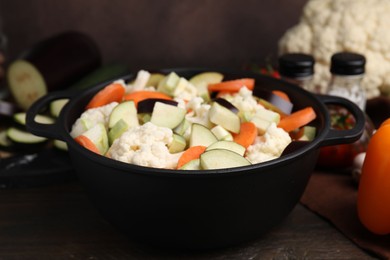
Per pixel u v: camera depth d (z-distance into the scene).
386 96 1.03
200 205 0.72
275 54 1.22
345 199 0.87
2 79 1.13
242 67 1.16
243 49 1.22
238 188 0.71
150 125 0.76
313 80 1.03
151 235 0.76
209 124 0.81
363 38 1.00
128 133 0.76
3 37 1.16
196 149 0.75
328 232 0.83
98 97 0.84
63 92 0.86
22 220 0.85
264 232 0.78
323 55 1.02
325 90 1.01
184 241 0.75
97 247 0.81
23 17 1.20
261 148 0.77
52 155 0.95
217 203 0.72
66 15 1.20
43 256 0.80
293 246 0.81
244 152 0.77
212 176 0.69
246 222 0.74
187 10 1.19
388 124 0.79
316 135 0.81
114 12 1.19
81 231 0.84
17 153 0.97
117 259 0.79
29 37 1.21
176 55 1.22
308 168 0.76
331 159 0.91
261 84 0.88
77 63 1.10
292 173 0.74
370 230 0.81
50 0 1.18
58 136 0.76
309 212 0.86
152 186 0.71
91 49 1.12
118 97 0.85
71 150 0.76
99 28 1.21
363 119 0.79
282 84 0.87
